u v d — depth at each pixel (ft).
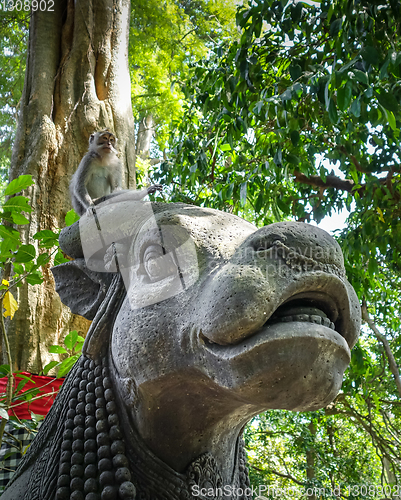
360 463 37.11
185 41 18.89
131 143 14.67
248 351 4.25
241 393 4.39
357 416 31.22
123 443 5.29
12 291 11.84
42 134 13.57
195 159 19.39
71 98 14.28
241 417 5.62
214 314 4.47
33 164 13.33
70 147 13.82
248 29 14.99
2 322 7.76
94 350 5.84
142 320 5.23
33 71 14.64
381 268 24.18
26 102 14.51
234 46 16.92
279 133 16.06
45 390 10.01
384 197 17.43
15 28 16.80
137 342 5.17
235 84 16.03
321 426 40.11
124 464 5.15
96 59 14.98
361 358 20.17
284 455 36.96
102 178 10.93
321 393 4.31
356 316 4.93
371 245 18.53
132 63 20.66
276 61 16.19
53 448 5.61
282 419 36.24
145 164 23.68
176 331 4.99
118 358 5.41
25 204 7.95
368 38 12.57
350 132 15.74
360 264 19.34
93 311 6.29
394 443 30.81
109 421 5.39
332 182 20.31
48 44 14.94
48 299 12.23
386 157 18.15
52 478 5.32
